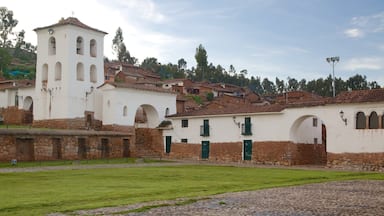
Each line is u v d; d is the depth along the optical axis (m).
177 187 24.50
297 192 22.48
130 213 15.83
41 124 65.62
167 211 16.27
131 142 60.94
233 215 15.44
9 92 77.00
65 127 62.72
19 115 73.56
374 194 21.64
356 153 45.12
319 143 55.88
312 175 34.28
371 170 43.72
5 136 46.59
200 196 20.48
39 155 49.47
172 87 125.69
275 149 52.16
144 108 67.31
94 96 66.38
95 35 67.31
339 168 45.88
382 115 43.66
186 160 58.47
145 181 28.20
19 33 165.38
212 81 190.38
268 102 114.62
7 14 161.25
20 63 146.88
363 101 44.62
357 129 45.31
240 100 111.06
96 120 65.81
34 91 72.44
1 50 125.56
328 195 21.12
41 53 66.75
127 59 189.62
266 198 19.89
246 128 55.09
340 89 165.88
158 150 64.19
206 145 59.03
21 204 17.70
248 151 54.75
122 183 26.66
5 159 46.44
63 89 63.53
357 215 15.49
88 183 26.52
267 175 34.03
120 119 62.06
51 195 20.58
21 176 31.22
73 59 64.12
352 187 25.42
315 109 48.91
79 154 53.94
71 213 15.88
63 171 36.16
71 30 63.97
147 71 144.50
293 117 50.66
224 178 31.09
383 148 43.22
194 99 117.88
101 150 56.19
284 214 15.67
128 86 63.06
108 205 17.56
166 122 64.56
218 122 58.03
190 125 61.00
